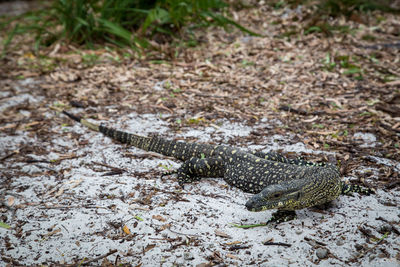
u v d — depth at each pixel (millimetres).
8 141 6715
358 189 5047
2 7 17016
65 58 10398
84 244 4340
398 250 4039
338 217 4598
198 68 9516
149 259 4109
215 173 5594
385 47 10070
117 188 5297
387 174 5363
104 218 4719
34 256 4199
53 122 7375
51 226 4617
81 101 8227
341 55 9711
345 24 11312
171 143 6164
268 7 12234
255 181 5145
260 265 3957
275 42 10594
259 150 6156
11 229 4605
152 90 8586
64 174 5691
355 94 7973
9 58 10680
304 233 4367
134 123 7258
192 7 10477
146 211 4820
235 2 12383
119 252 4219
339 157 5867
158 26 11000
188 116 7434
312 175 4711
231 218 4668
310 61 9523
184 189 5305
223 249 4195
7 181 5555
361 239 4227
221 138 6590
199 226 4539
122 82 9031
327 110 7398
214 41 10844
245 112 7480
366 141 6309
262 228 4496
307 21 11344
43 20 11641
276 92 8250
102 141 6688
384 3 12305
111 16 11070
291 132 6707
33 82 9234
